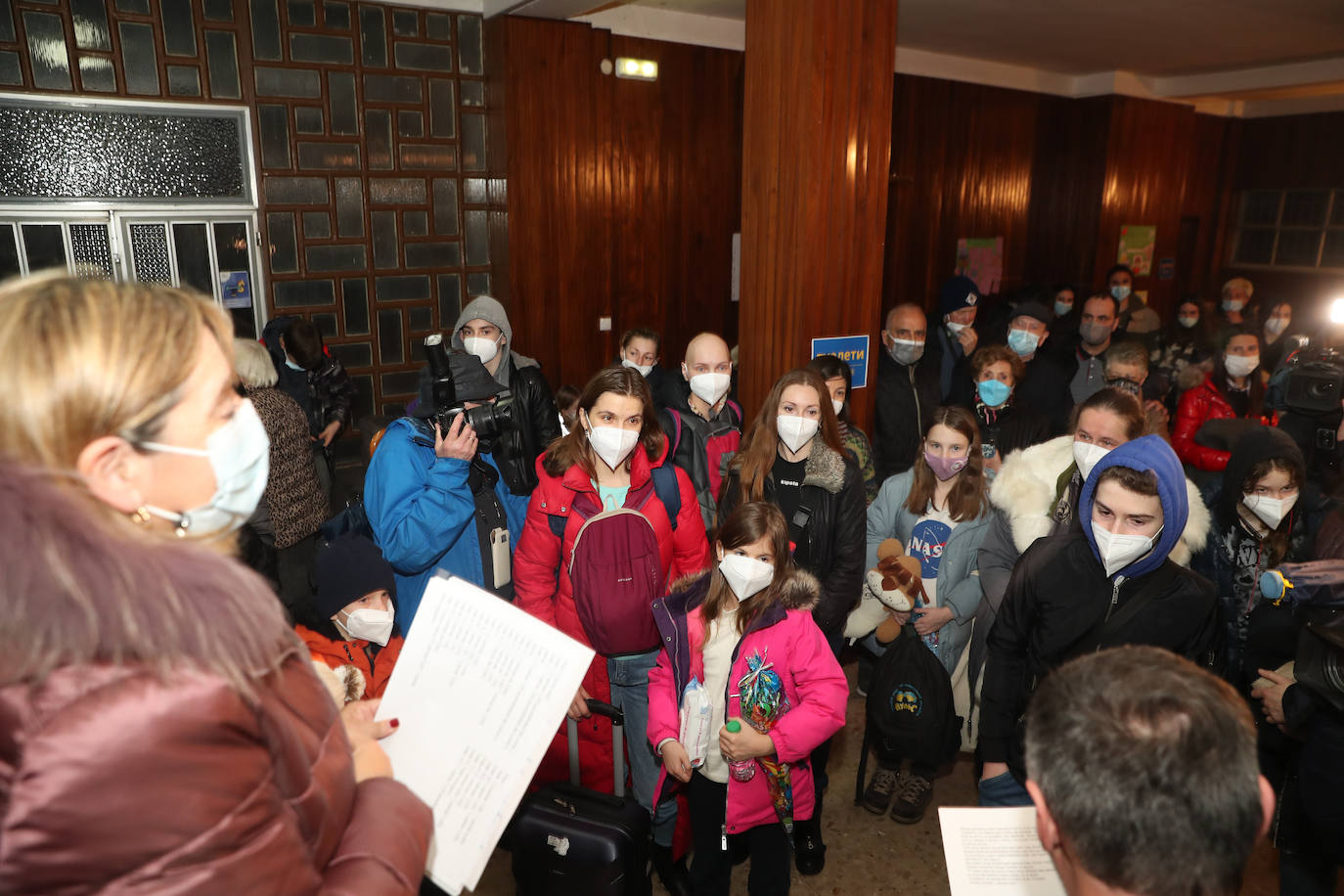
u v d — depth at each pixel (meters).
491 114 6.21
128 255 5.22
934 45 8.05
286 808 0.62
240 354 3.24
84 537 0.54
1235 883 0.72
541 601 2.30
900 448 3.80
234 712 0.57
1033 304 4.22
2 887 0.51
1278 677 1.87
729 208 7.46
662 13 6.71
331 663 2.00
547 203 6.40
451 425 2.18
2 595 0.51
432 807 1.00
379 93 5.85
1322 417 2.41
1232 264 12.02
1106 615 1.78
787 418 2.54
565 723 2.10
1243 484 2.08
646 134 6.81
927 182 8.77
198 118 5.31
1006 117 9.28
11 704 0.51
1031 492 2.47
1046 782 0.78
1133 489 1.63
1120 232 10.04
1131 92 9.65
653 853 2.34
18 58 4.69
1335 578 1.85
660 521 2.33
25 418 0.56
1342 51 8.01
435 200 6.22
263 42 5.39
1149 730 0.73
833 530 2.53
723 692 2.03
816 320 3.64
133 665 0.53
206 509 0.68
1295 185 11.16
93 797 0.51
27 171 4.84
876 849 2.58
